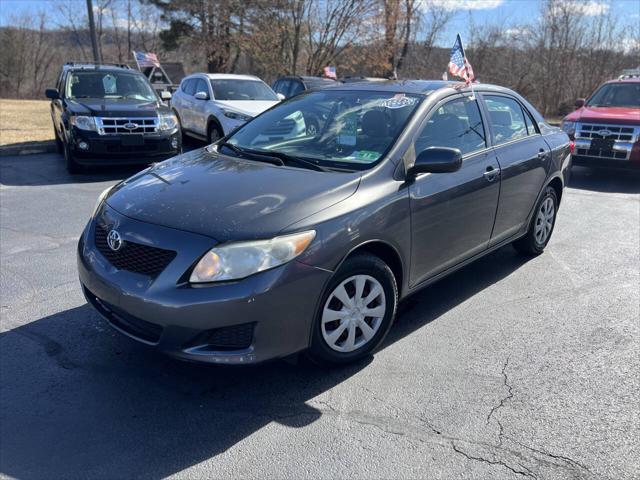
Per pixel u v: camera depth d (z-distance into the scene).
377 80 4.87
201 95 11.36
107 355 3.55
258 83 12.25
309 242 3.00
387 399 3.18
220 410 3.04
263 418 2.99
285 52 23.08
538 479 2.59
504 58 26.64
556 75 24.05
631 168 9.45
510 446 2.81
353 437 2.85
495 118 4.80
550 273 5.22
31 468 2.58
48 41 45.91
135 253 3.05
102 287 3.12
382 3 21.83
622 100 10.46
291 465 2.64
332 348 3.31
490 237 4.65
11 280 4.67
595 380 3.43
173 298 2.83
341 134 3.99
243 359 2.91
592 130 9.68
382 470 2.62
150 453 2.70
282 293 2.92
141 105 9.42
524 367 3.56
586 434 2.92
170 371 3.40
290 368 3.47
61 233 5.98
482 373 3.48
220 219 2.99
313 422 2.96
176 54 40.47
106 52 45.00
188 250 2.88
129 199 3.40
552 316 4.31
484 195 4.35
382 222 3.38
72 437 2.80
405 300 4.57
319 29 21.58
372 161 3.63
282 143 4.16
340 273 3.21
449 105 4.27
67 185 8.40
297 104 4.59
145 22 41.69
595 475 2.62
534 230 5.44
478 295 4.69
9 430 2.83
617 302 4.59
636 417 3.07
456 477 2.59
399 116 3.95
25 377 3.29
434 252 3.95
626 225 6.94
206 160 3.99
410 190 3.62
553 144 5.48
